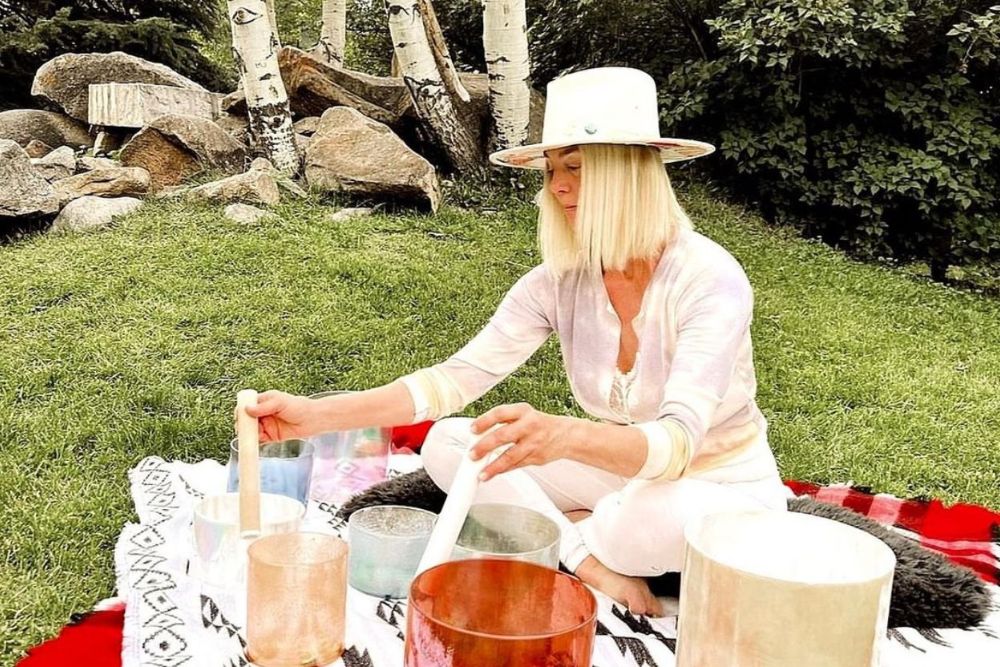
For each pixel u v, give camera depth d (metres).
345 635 1.58
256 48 6.14
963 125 7.11
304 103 7.28
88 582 2.07
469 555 1.54
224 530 1.75
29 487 2.57
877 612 1.10
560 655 1.16
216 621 1.67
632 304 1.89
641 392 1.89
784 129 7.23
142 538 2.05
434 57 6.73
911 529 2.50
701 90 7.39
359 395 1.91
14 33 9.73
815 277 6.18
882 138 7.36
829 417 3.78
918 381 4.33
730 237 6.77
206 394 3.41
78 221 5.43
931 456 3.45
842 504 2.65
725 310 1.74
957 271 6.91
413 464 2.70
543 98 8.04
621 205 1.80
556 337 4.39
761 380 4.19
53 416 3.11
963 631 1.83
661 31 8.18
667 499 1.71
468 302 4.65
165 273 4.62
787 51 6.89
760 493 1.88
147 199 5.80
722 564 1.12
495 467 1.43
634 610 1.82
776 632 1.08
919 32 7.23
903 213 7.46
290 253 4.97
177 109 7.50
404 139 7.20
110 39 10.05
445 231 5.74
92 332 3.91
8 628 1.86
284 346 3.89
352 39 12.30
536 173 6.95
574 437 1.48
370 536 1.77
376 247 5.23
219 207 5.62
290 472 1.97
